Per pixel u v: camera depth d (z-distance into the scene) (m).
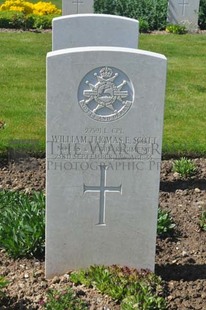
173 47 15.23
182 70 13.09
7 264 5.55
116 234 5.24
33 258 5.66
